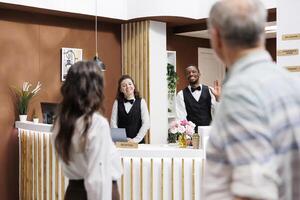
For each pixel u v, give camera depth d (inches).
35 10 242.8
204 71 355.6
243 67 52.1
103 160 91.7
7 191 242.5
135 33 285.7
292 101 50.9
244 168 47.5
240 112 48.6
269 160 47.5
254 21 50.8
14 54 241.9
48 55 256.1
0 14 236.5
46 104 218.7
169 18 275.7
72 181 97.1
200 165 167.2
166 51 293.0
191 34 330.0
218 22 52.4
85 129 90.3
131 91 222.7
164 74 289.4
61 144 92.7
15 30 242.2
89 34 276.1
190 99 241.1
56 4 242.4
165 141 289.1
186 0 273.0
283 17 186.9
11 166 242.7
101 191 91.0
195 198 167.2
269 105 49.4
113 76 289.1
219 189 52.2
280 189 50.8
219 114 51.8
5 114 238.7
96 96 92.5
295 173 51.3
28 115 246.8
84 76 92.1
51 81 257.1
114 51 289.9
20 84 243.9
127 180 171.3
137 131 222.4
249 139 47.7
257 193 46.4
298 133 50.1
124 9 275.4
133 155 169.8
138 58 284.5
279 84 51.0
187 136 179.8
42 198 214.1
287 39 185.9
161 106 287.3
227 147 49.4
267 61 52.8
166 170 169.0
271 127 49.1
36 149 220.4
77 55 267.9
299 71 182.5
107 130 93.0
